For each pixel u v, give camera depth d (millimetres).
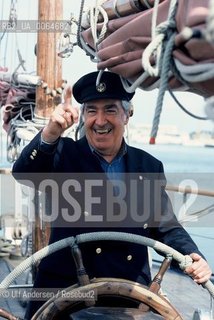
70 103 2932
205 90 2150
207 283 3074
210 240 6773
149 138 2018
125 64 2492
